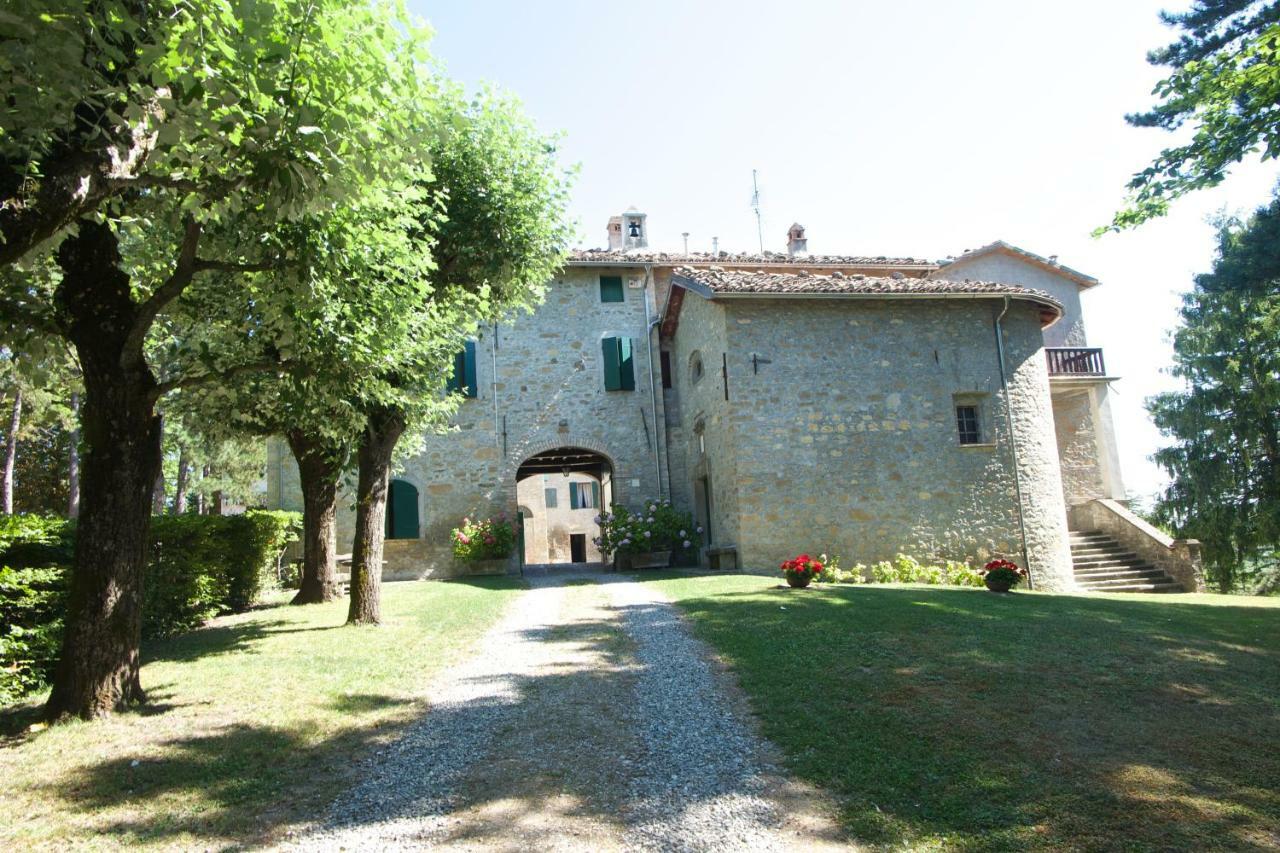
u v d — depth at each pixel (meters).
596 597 11.77
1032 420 16.30
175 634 9.46
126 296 5.75
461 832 3.64
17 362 5.69
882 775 4.09
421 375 9.82
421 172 6.18
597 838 3.55
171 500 32.47
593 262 18.86
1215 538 20.48
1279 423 20.12
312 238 5.74
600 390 18.75
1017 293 16.00
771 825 3.61
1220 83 7.98
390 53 5.30
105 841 3.55
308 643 8.33
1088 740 4.56
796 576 11.41
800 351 15.30
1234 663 6.74
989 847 3.31
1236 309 20.45
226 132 4.48
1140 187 8.74
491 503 18.03
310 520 13.09
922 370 15.79
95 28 3.88
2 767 4.46
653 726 5.17
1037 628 7.93
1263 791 3.86
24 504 24.08
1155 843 3.33
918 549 15.08
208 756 4.64
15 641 6.25
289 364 6.64
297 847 3.50
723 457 15.41
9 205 3.86
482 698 5.98
